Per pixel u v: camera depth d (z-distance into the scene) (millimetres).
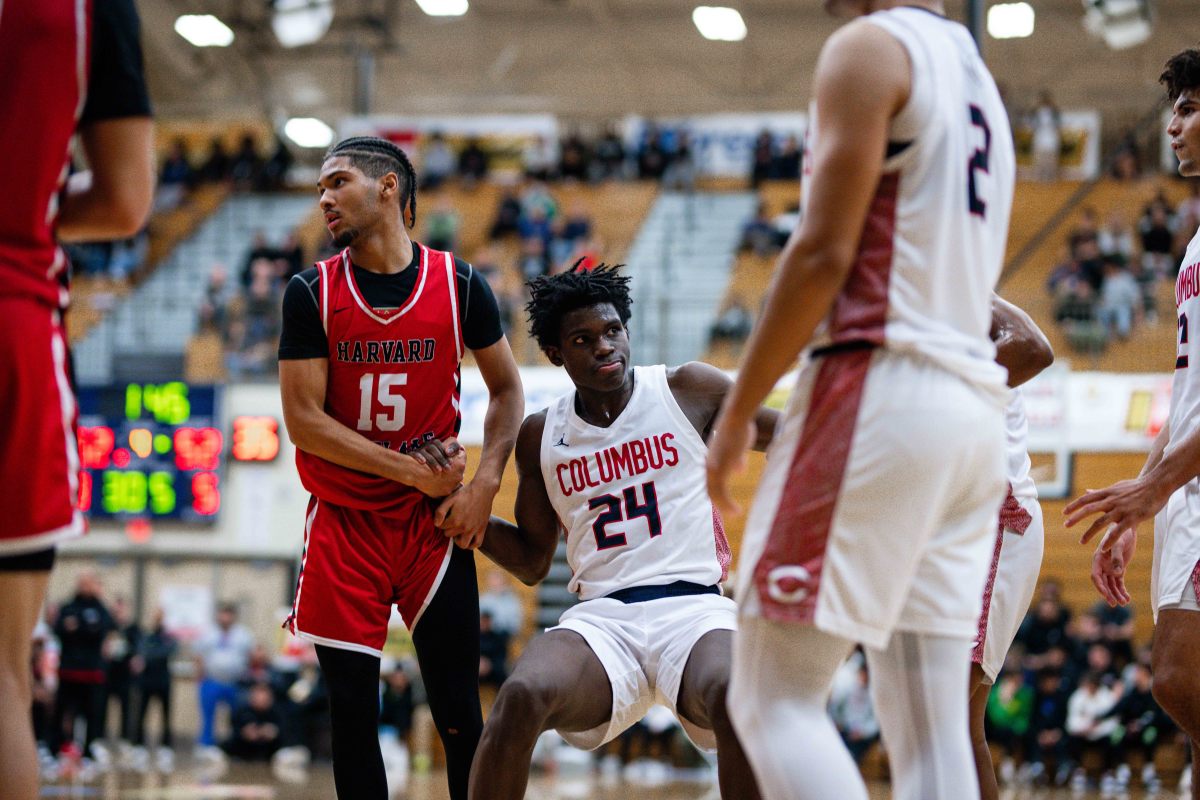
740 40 40969
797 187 35219
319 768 21125
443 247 32031
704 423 6219
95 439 26562
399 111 41250
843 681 19766
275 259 30781
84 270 33656
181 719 26172
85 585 22250
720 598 6020
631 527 6055
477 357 6629
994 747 19578
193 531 26328
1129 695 18875
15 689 3654
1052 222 27391
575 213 32812
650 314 26125
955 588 3855
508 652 21469
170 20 39969
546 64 42281
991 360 3914
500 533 6496
